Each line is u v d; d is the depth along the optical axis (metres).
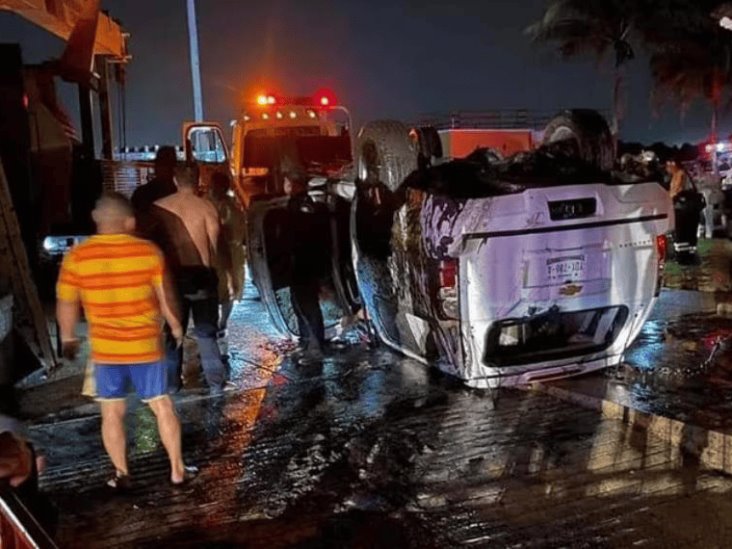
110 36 15.48
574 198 5.63
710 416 4.99
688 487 4.25
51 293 10.65
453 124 20.25
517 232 5.51
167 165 7.00
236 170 12.27
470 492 4.30
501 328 5.69
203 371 6.70
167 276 4.41
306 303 7.21
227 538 3.89
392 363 6.98
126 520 4.11
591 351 6.03
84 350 7.68
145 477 4.65
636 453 4.74
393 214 6.47
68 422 5.65
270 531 3.95
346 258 7.64
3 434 2.87
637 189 5.86
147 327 4.36
